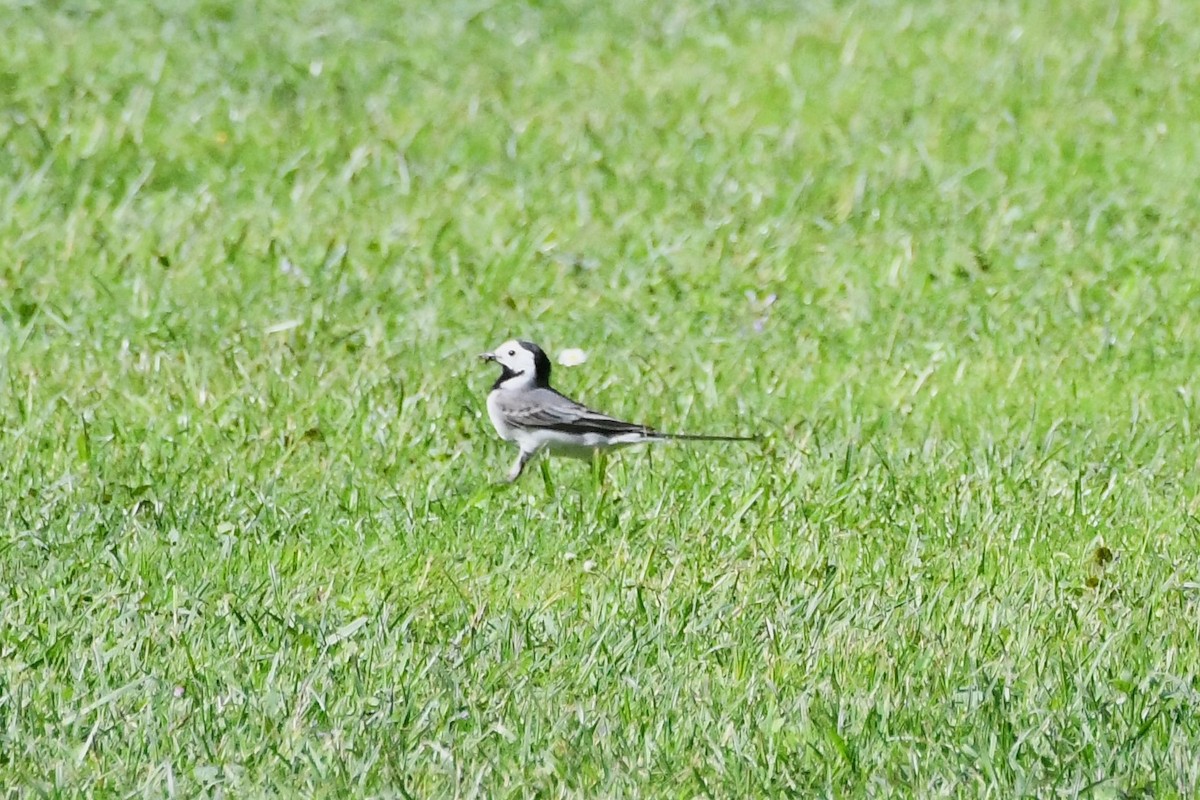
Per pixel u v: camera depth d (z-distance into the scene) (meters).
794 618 10.27
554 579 10.90
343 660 9.70
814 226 18.55
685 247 17.91
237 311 15.98
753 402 14.15
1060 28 24.84
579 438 12.58
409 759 8.64
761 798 8.41
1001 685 9.35
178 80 22.69
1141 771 8.62
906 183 19.50
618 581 10.75
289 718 8.98
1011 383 14.62
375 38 24.69
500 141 20.72
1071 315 16.27
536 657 9.81
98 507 11.81
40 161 19.86
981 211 18.78
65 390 14.04
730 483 12.52
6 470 12.55
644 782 8.48
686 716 9.10
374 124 21.28
